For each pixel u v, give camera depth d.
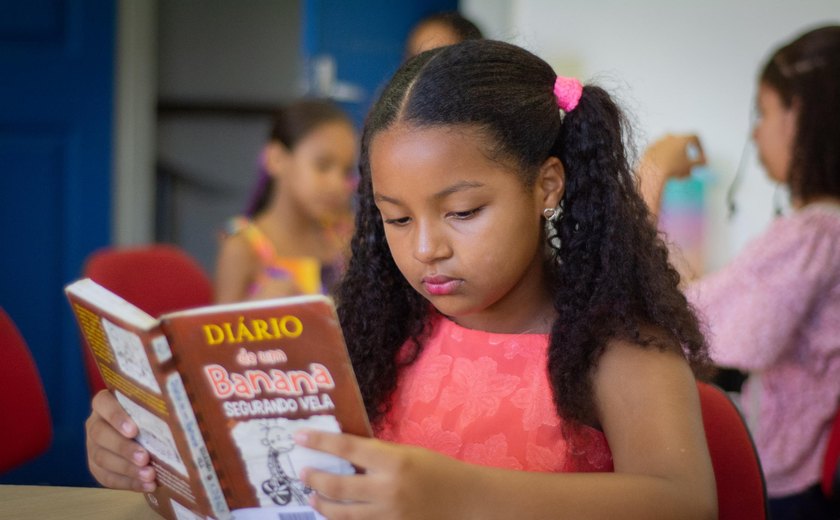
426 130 1.01
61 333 3.45
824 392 1.93
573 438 1.11
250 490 0.94
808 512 1.93
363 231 1.25
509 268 1.04
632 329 1.06
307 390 0.89
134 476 1.07
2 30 3.30
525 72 1.09
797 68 2.00
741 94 2.92
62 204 3.45
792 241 1.92
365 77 4.04
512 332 1.18
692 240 2.75
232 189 4.71
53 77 3.40
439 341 1.22
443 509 0.88
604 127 1.13
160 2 4.54
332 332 0.86
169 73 4.61
